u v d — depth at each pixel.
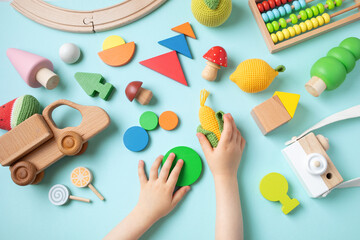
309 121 0.85
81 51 0.91
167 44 0.88
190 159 0.84
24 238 0.87
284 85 0.86
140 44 0.90
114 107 0.89
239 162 0.82
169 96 0.88
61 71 0.91
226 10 0.81
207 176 0.84
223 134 0.77
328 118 0.81
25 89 0.92
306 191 0.82
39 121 0.81
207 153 0.79
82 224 0.86
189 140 0.86
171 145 0.86
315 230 0.81
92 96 0.89
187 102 0.87
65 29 0.91
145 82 0.89
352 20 0.84
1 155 0.81
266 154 0.84
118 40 0.89
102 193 0.86
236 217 0.75
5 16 0.95
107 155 0.87
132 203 0.85
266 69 0.79
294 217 0.82
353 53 0.80
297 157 0.79
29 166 0.80
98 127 0.82
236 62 0.88
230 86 0.87
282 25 0.84
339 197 0.82
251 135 0.85
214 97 0.87
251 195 0.83
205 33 0.89
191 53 0.89
